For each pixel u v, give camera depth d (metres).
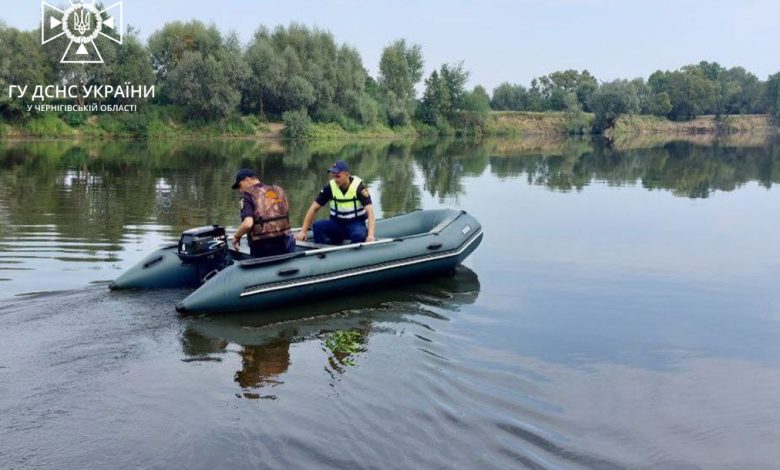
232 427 3.05
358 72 43.44
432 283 6.13
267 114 40.19
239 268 4.98
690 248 8.00
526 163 22.52
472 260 7.15
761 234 8.99
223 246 5.39
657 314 5.34
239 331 4.52
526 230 9.08
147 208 9.96
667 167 21.20
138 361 3.82
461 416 3.29
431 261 6.06
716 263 7.21
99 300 4.91
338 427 3.10
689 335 4.84
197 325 4.55
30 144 25.97
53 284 5.40
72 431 2.96
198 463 2.74
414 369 3.89
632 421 3.38
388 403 3.39
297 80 38.38
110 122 32.41
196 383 3.55
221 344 4.22
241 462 2.76
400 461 2.83
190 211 9.76
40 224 8.31
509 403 3.49
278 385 3.58
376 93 49.75
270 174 16.08
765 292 6.07
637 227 9.45
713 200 12.69
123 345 4.05
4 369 3.59
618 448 3.07
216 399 3.36
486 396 3.56
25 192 11.41
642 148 34.56
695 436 3.24
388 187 14.23
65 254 6.59
